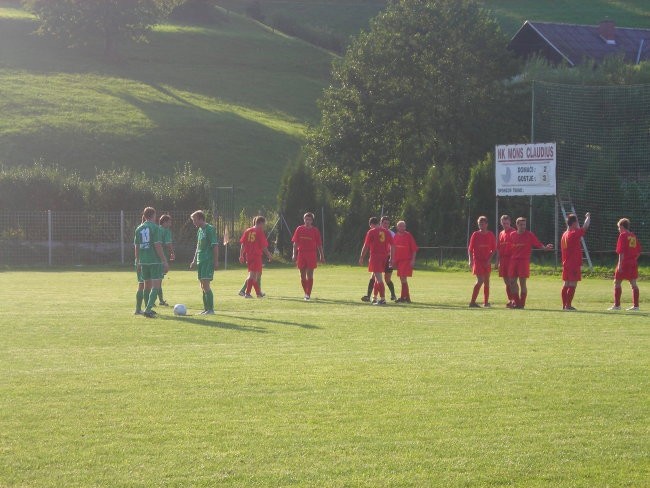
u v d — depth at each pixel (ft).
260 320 77.92
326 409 41.22
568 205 188.75
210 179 294.46
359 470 32.24
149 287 84.48
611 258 184.03
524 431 37.58
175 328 71.31
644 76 226.58
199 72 432.25
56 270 176.76
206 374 49.65
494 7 525.34
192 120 341.62
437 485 30.81
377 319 79.20
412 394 44.37
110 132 316.19
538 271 170.09
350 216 206.90
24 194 204.33
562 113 201.26
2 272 168.66
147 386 46.24
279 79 442.91
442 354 57.16
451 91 232.53
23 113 321.32
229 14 553.23
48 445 35.22
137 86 387.96
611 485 31.04
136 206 207.41
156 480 31.07
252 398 43.42
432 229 198.70
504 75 241.76
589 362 53.83
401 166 233.14
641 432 37.50
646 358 55.47
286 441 35.83
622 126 197.47
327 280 143.64
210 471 32.04
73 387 45.96
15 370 50.96
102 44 446.19
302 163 209.56
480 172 195.83
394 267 100.78
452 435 36.88
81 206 206.90
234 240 201.36
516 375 49.37
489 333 68.90
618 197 185.57
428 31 238.07
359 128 234.58
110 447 34.94
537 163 172.45
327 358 55.36
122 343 62.49
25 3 424.05
